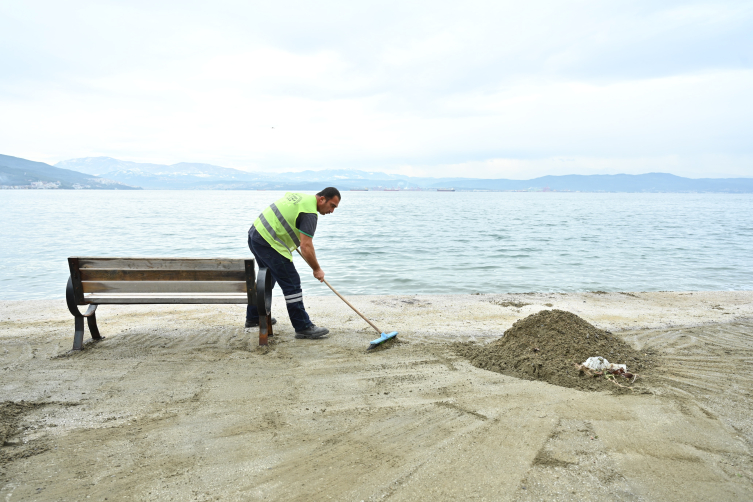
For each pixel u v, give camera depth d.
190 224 25.67
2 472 2.23
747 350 4.37
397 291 8.66
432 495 2.07
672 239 19.06
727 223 30.95
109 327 5.07
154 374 3.62
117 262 4.18
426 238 18.48
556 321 4.16
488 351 4.09
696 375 3.64
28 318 5.48
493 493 2.08
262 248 4.48
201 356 4.08
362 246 15.60
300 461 2.36
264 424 2.78
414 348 4.36
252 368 3.77
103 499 2.04
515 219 33.84
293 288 4.59
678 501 2.03
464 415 2.89
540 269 11.20
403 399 3.15
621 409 2.98
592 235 20.53
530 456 2.40
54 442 2.54
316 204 4.54
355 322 5.40
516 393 3.26
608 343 4.12
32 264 11.58
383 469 2.28
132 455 2.41
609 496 2.06
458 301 6.79
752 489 2.12
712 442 2.55
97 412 2.93
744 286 9.46
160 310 5.97
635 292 7.67
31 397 3.16
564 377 3.48
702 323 5.46
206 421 2.81
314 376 3.60
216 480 2.19
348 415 2.90
